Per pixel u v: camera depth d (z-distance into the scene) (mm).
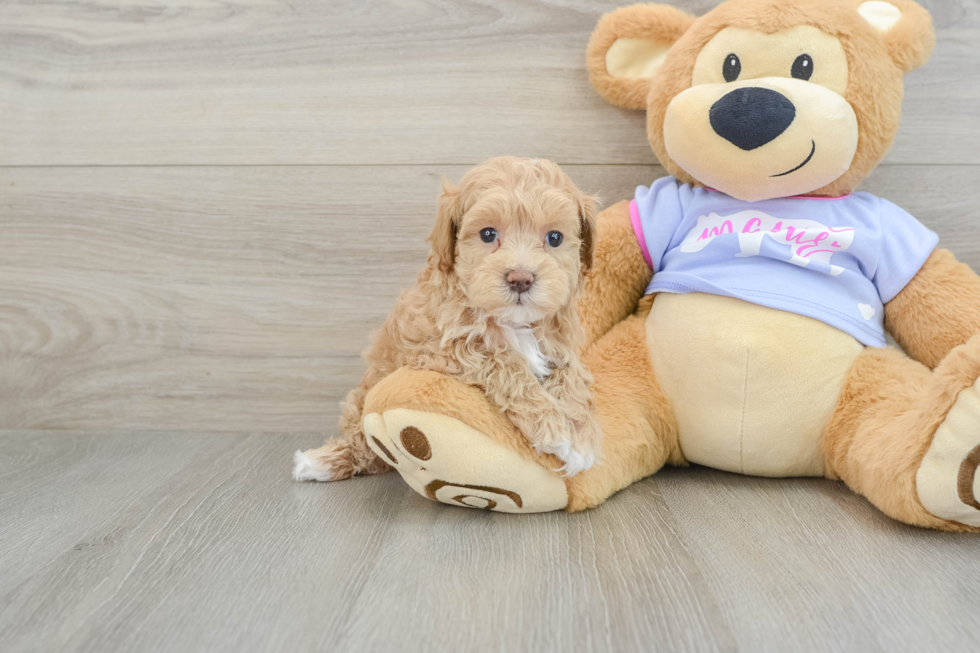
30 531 1062
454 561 943
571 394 1073
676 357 1265
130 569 934
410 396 1010
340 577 903
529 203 989
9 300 1608
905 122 1460
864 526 1044
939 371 988
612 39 1395
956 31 1434
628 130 1503
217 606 836
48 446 1518
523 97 1507
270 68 1527
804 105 1160
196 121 1545
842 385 1196
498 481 1035
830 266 1224
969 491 937
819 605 818
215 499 1194
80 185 1574
